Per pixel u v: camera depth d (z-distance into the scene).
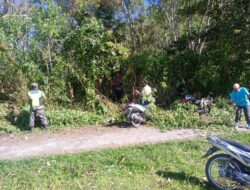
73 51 15.85
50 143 10.79
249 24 17.17
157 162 8.50
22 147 10.44
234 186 6.85
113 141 10.80
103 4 23.89
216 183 7.04
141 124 12.97
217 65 17.11
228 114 13.30
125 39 24.50
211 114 13.53
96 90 15.96
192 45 20.39
